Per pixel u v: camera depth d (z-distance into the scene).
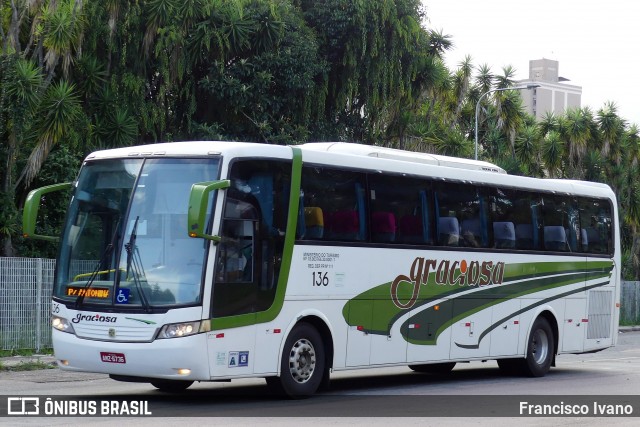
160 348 12.12
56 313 13.02
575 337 19.72
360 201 14.91
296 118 32.06
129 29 28.11
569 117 50.97
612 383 17.36
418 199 16.06
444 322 16.42
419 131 38.34
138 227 12.66
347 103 34.81
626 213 52.28
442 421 11.64
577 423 11.71
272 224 13.32
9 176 24.52
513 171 45.56
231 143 13.09
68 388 15.36
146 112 28.23
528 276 18.44
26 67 23.73
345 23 32.66
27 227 13.25
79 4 24.98
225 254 12.58
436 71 36.53
